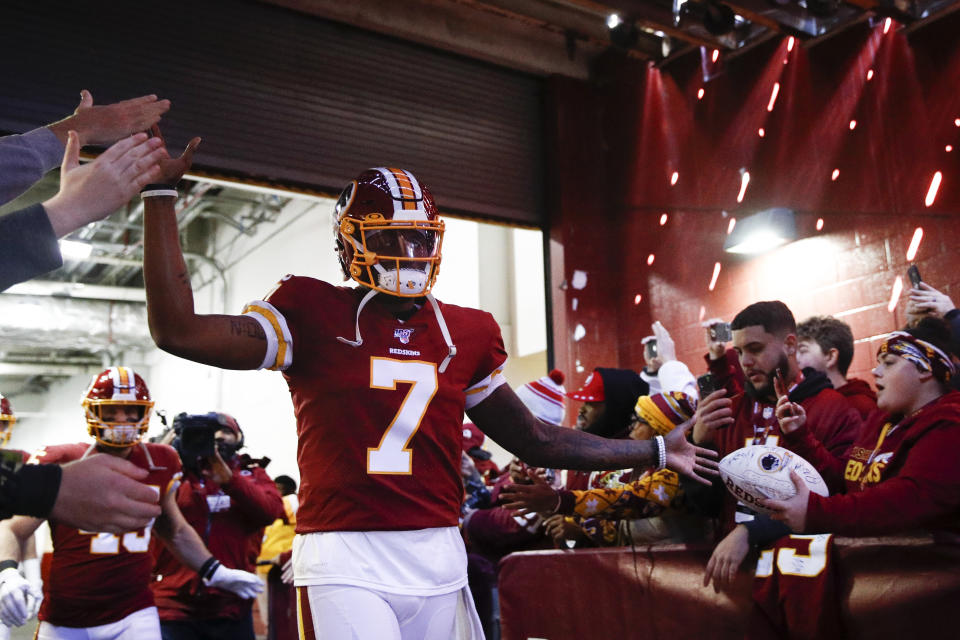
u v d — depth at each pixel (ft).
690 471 6.47
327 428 5.13
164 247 4.79
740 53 20.15
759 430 8.44
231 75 19.22
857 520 6.33
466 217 22.21
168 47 18.60
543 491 8.94
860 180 17.07
